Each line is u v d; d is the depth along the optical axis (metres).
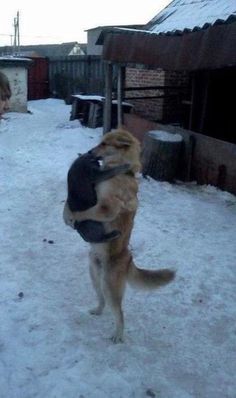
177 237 6.41
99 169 3.82
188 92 12.92
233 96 11.84
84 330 4.31
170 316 4.61
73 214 3.97
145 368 3.86
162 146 8.73
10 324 4.33
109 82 11.96
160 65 9.08
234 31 7.15
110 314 4.58
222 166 8.34
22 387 3.56
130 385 3.64
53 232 6.47
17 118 16.22
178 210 7.46
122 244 4.01
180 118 13.40
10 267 5.43
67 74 24.45
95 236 3.89
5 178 8.93
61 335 4.20
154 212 7.32
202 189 8.61
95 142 12.22
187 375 3.81
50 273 5.35
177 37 8.62
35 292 4.91
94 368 3.80
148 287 4.12
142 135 10.75
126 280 4.10
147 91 13.93
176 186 8.79
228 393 3.64
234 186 8.14
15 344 4.05
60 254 5.82
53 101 23.48
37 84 24.81
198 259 5.78
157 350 4.09
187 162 9.05
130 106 13.51
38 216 7.05
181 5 12.55
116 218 3.93
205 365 3.94
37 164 9.99
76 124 14.95
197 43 8.01
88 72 23.19
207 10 10.90
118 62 10.77
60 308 4.64
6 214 7.09
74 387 3.57
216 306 4.80
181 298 4.92
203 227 6.82
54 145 11.91
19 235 6.35
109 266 4.02
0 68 16.70
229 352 4.12
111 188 3.86
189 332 4.37
